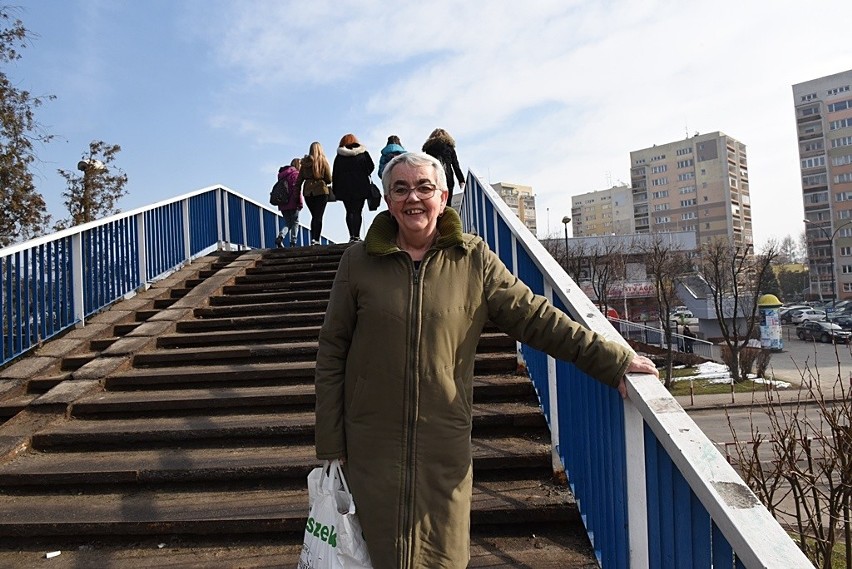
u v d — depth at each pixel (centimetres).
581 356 183
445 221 191
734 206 8906
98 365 459
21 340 498
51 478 325
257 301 640
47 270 538
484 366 413
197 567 263
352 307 188
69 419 397
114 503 307
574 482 273
